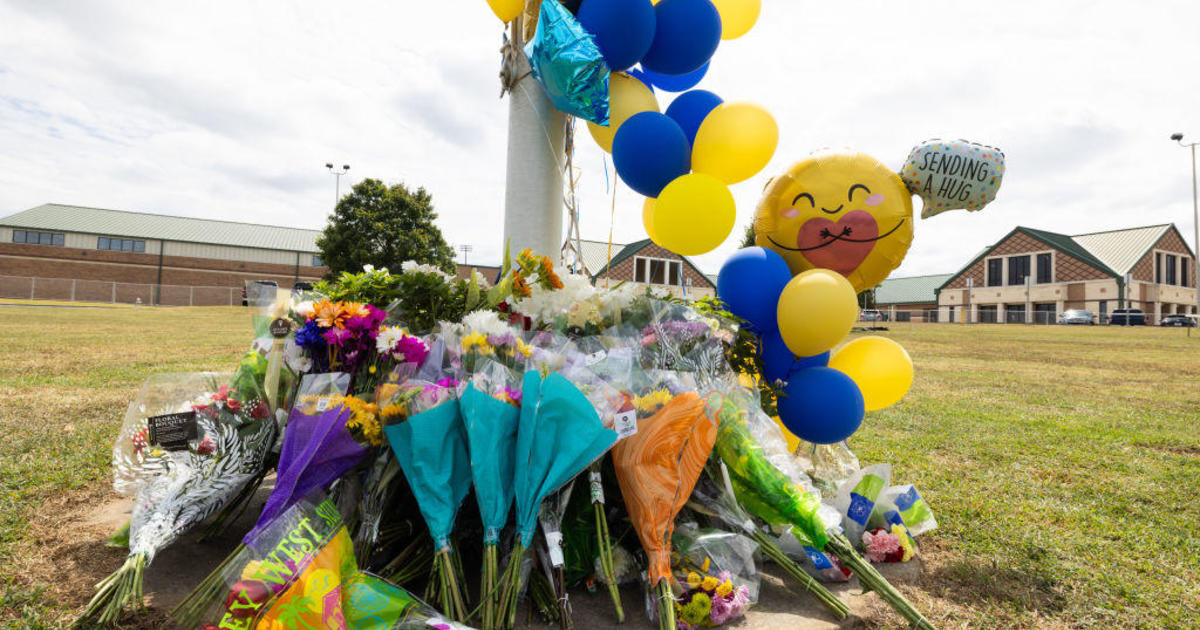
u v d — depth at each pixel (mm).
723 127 3152
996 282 48531
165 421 2316
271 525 1966
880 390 3234
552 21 2785
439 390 2289
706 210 3076
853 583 2619
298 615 1820
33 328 15383
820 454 3650
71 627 1979
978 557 2918
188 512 2240
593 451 2227
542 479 2186
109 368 8375
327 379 2256
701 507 2602
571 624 2084
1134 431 6090
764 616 2318
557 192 3648
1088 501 3797
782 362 3172
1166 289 44312
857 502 2938
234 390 2553
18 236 44531
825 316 2811
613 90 3229
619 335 2840
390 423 2268
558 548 2160
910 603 2377
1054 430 6074
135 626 2025
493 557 2070
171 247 47812
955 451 5094
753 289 3088
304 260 51469
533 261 2824
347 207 33812
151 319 21500
